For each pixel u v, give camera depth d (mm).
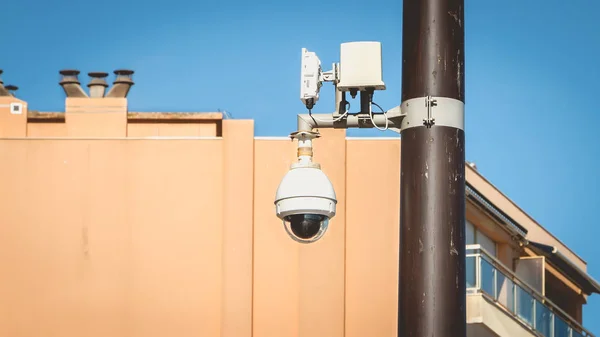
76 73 46781
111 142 42719
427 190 17844
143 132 44312
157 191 42281
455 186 17906
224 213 41688
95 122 44062
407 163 18109
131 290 41750
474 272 44969
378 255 41125
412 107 18219
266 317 41094
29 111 43906
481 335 45562
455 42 18359
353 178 41469
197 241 41844
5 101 43781
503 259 53938
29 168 42719
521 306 46938
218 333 41250
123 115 44188
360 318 40844
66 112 44000
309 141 20125
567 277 58000
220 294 41406
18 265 42094
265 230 41656
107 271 41906
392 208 41312
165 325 41469
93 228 42219
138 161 42469
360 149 41656
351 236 41250
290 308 41125
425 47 18312
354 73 20000
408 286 17703
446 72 18234
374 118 19406
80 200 42406
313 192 19672
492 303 44969
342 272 41000
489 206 51094
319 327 40719
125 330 41500
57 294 41875
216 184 42156
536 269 54062
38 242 42250
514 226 52688
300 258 41188
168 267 41781
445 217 17750
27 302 41875
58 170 42688
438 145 18000
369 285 41000
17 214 42438
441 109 18094
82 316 41719
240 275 41250
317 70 20203
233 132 42188
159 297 41656
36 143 42875
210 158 42344
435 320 17484
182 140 42469
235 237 41500
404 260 17828
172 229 42000
